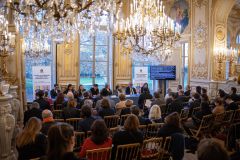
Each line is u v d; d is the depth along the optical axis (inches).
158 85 570.3
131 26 271.6
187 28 532.7
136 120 166.1
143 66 552.7
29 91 533.6
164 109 322.3
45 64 539.2
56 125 108.5
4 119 192.9
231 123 281.3
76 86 547.5
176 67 562.3
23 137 140.5
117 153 154.5
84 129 206.2
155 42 278.4
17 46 397.7
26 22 289.7
